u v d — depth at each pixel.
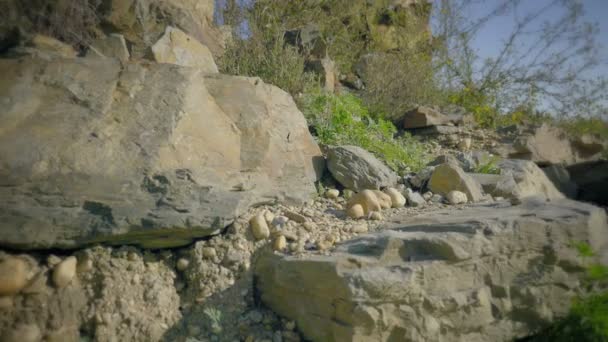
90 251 2.70
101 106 3.10
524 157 6.71
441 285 2.53
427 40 9.87
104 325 2.56
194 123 3.34
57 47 4.07
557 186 6.71
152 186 2.88
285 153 4.00
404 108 7.53
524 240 2.81
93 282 2.67
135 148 2.99
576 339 2.77
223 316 2.78
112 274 2.69
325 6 9.25
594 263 3.01
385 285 2.33
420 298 2.44
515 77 9.13
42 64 3.17
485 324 2.65
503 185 4.62
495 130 7.52
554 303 2.91
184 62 4.29
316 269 2.49
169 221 2.73
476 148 6.75
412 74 7.80
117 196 2.77
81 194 2.73
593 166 7.39
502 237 2.73
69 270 2.60
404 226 3.10
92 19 4.51
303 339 2.70
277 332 2.75
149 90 3.30
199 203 2.89
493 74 9.22
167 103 3.26
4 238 2.48
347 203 3.80
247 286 2.93
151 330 2.61
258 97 4.04
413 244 2.62
